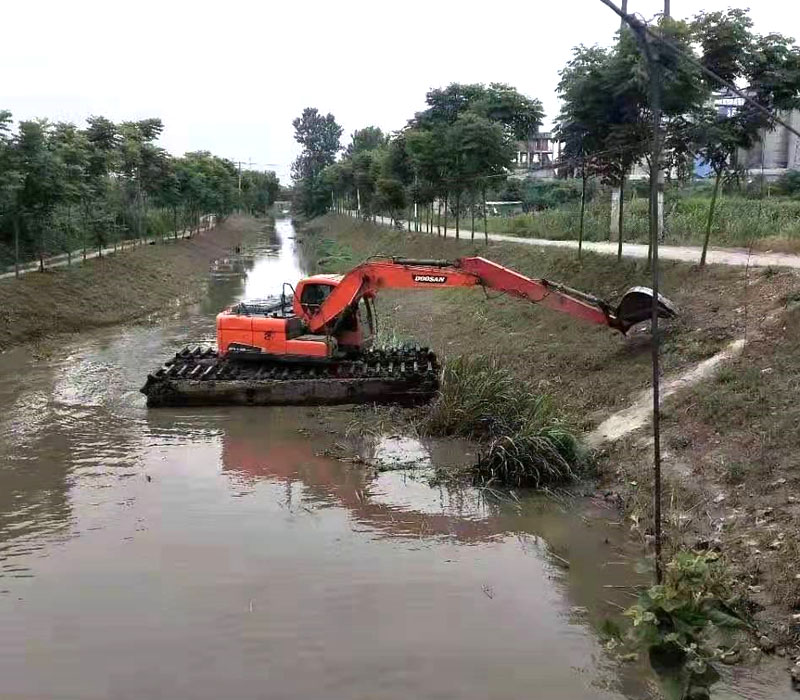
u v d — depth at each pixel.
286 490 9.82
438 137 27.36
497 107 29.83
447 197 30.00
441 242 29.17
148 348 19.27
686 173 15.88
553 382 12.96
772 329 10.82
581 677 5.82
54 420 12.95
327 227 72.25
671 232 20.70
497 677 5.83
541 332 15.53
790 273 12.45
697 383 10.37
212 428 12.46
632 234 22.55
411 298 24.38
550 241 24.77
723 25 12.62
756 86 12.80
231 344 14.24
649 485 8.87
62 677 5.88
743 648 5.91
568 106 15.29
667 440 9.55
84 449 11.47
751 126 13.20
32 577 7.49
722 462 8.61
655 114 5.40
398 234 39.31
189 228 55.03
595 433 10.71
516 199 45.84
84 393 14.73
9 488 9.88
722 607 5.93
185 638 6.40
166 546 8.16
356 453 11.18
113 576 7.50
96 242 30.22
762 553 6.98
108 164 29.52
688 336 11.91
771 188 29.23
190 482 10.10
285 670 5.93
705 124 13.31
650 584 7.16
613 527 8.45
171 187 42.94
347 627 6.54
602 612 6.77
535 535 8.41
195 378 13.73
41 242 24.20
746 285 12.72
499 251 23.70
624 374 11.95
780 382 9.46
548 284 12.73
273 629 6.52
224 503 9.38
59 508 9.21
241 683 5.77
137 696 5.64
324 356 13.92
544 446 9.80
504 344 15.76
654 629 5.66
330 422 12.63
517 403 11.66
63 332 21.00
